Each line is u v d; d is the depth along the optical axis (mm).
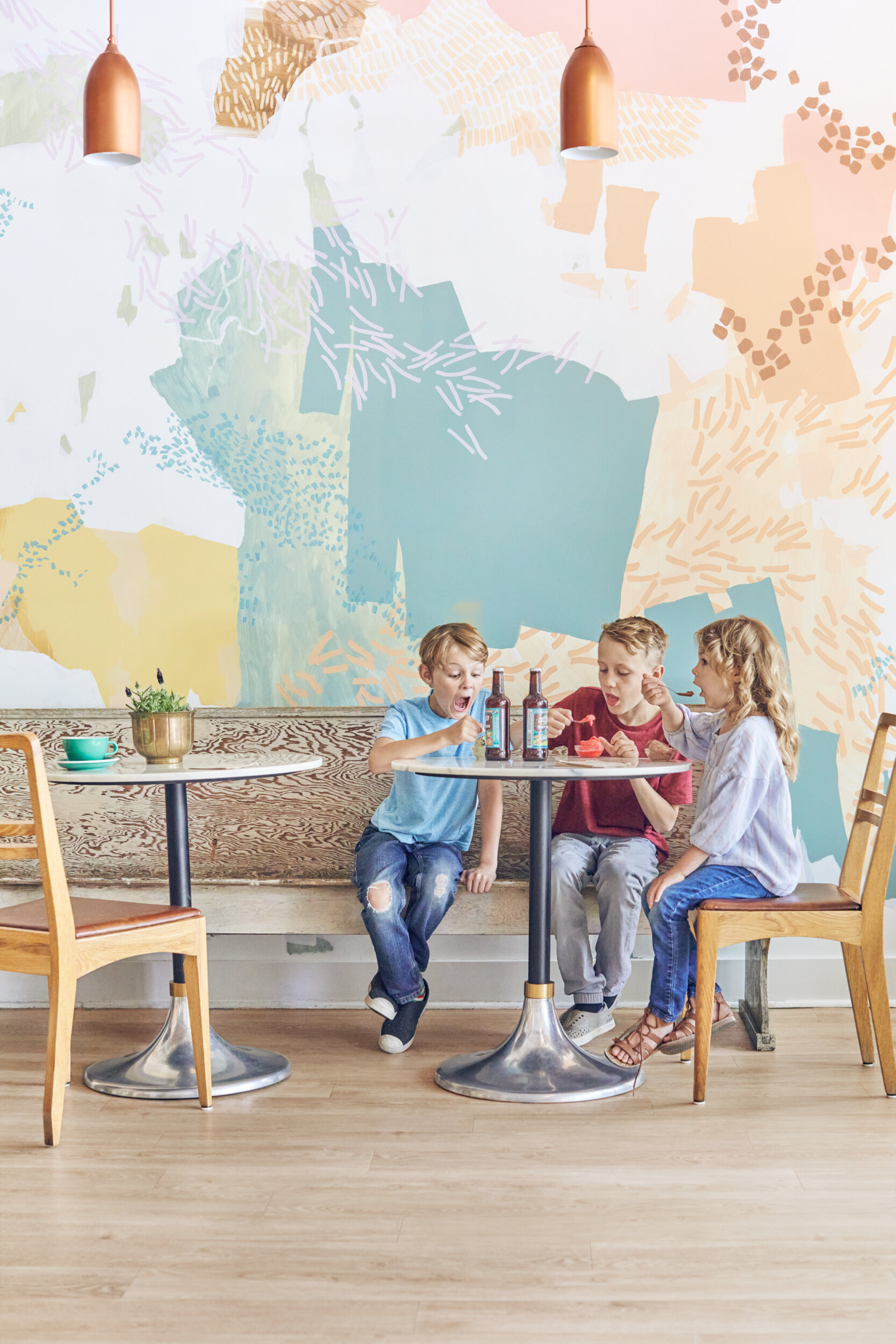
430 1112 2326
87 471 3215
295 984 3154
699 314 3164
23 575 3223
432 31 3158
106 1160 2080
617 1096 2426
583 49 2299
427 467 3191
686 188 3156
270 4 3162
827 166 3154
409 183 3176
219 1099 2408
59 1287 1620
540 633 3193
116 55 2322
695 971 2703
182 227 3193
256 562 3195
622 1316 1539
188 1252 1724
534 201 3168
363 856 2822
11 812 3125
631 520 3182
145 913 2301
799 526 3168
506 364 3182
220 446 3195
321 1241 1756
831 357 3162
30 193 3207
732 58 3145
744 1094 2436
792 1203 1888
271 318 3189
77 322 3211
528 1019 2551
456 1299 1581
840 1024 2990
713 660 2584
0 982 3180
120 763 2607
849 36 3139
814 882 2969
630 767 2316
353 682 3195
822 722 3170
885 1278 1644
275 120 3180
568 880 2756
